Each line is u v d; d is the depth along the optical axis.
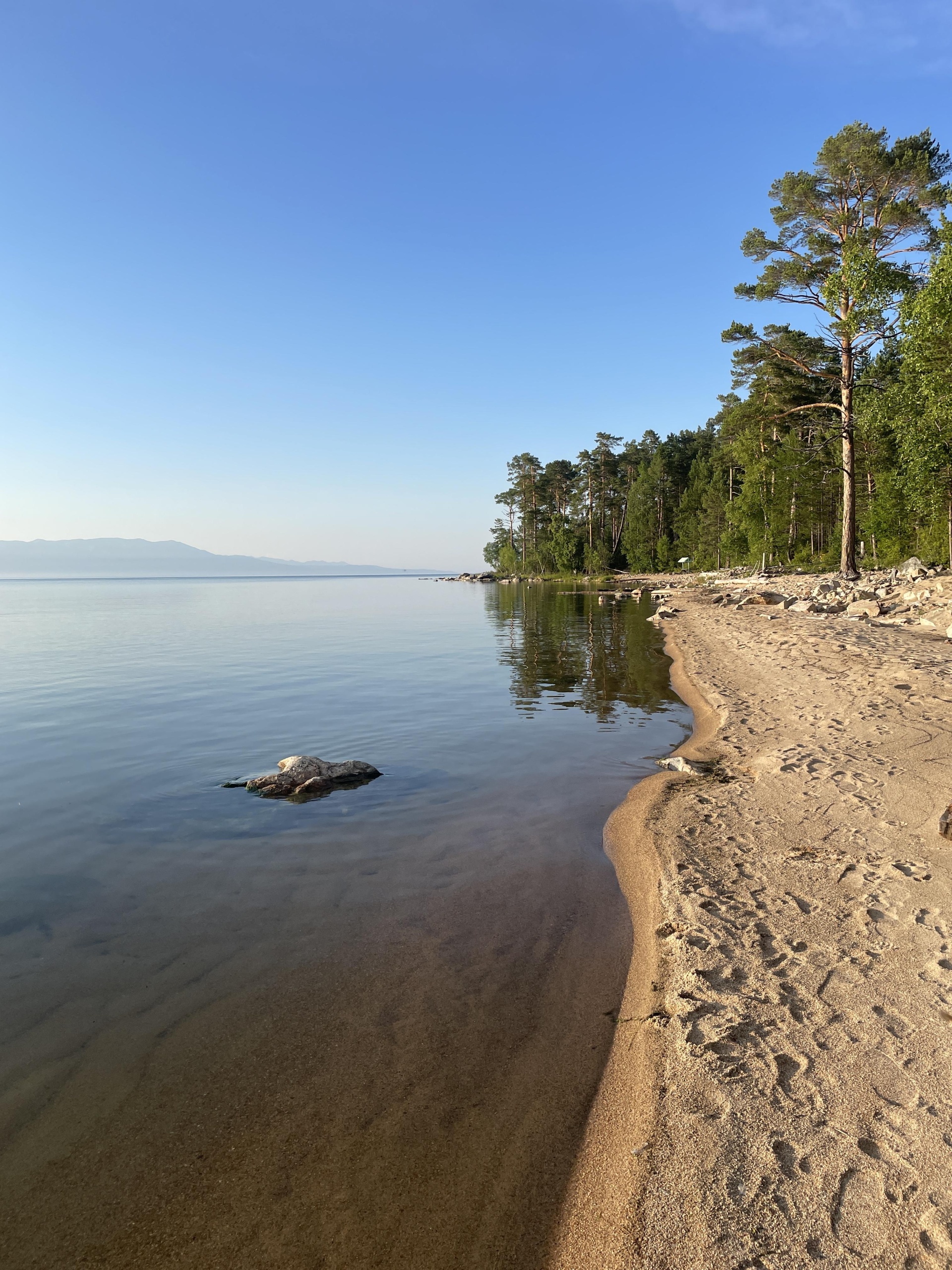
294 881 6.44
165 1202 3.12
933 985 4.26
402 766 10.13
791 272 29.84
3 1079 3.88
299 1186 3.21
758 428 48.59
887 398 25.06
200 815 8.17
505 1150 3.40
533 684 17.02
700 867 6.29
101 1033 4.27
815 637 18.52
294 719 13.31
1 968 4.99
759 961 4.70
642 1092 3.68
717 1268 2.68
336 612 46.78
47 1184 3.21
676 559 84.81
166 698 15.56
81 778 9.65
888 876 5.75
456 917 5.75
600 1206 3.05
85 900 6.07
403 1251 2.90
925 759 8.39
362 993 4.70
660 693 15.53
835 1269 2.62
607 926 5.59
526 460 105.94
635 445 101.94
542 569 106.19
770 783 8.41
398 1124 3.57
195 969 4.99
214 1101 3.72
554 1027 4.33
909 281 25.31
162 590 104.69
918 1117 3.29
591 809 8.25
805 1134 3.26
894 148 27.52
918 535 35.31
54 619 41.69
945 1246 2.66
